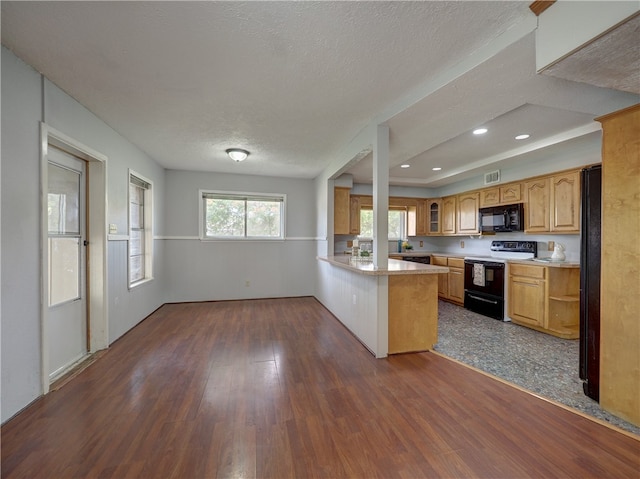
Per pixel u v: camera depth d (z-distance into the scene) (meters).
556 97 2.14
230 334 3.42
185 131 3.12
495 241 4.81
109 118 2.78
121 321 3.28
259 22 1.53
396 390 2.18
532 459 1.49
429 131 2.82
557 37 1.40
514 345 3.13
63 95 2.26
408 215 6.20
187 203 4.95
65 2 1.39
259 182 5.28
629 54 1.36
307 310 4.53
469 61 1.82
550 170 3.73
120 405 1.97
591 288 2.03
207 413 1.89
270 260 5.35
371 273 2.61
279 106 2.52
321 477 1.38
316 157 4.10
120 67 1.96
